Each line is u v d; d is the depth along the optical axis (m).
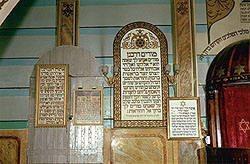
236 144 5.82
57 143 6.04
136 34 6.40
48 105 6.14
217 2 6.45
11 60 6.35
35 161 5.98
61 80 6.21
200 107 6.13
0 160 6.00
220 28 6.36
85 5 6.49
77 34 6.39
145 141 6.05
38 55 6.35
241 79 5.73
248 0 6.44
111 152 6.03
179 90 6.18
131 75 6.27
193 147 5.98
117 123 6.11
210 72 6.15
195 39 6.33
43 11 6.48
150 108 6.16
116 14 6.46
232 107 5.89
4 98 6.23
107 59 6.33
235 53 6.00
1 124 6.14
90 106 6.16
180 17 6.41
